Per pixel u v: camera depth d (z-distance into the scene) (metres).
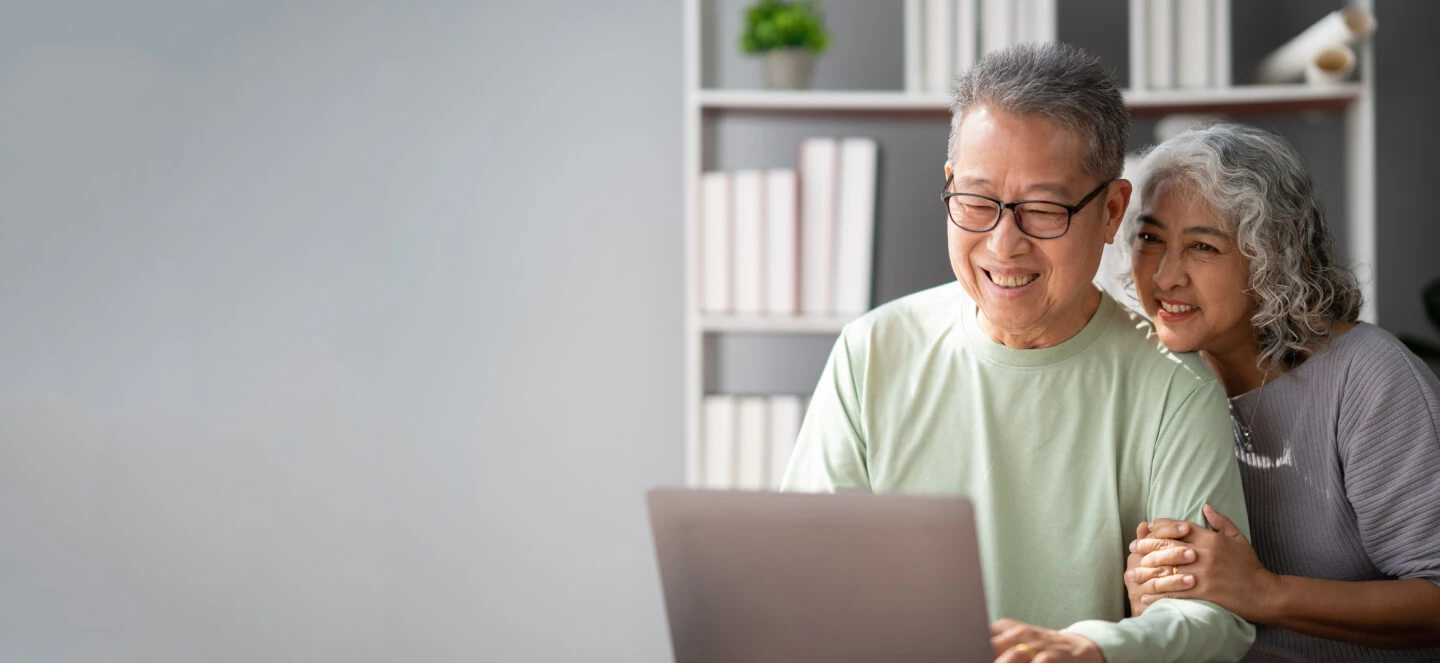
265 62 2.68
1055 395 1.21
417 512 2.67
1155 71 2.16
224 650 2.73
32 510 2.76
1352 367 1.38
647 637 2.63
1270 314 1.37
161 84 2.71
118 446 2.74
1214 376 1.22
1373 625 1.26
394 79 2.64
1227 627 1.11
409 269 2.65
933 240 2.45
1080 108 1.09
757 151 2.47
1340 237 2.31
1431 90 2.37
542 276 2.61
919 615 0.91
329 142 2.66
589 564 2.63
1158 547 1.15
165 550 2.74
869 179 2.21
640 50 2.57
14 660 2.80
